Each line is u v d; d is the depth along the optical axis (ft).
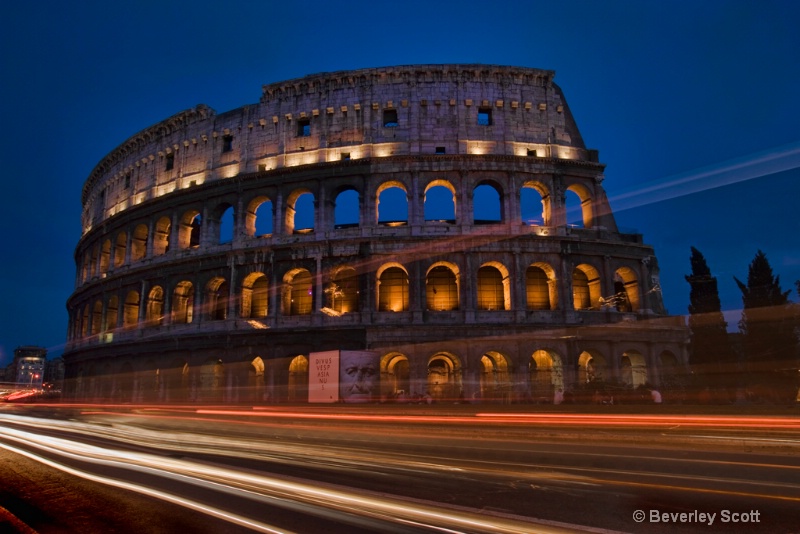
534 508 49.11
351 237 209.97
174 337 224.74
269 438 108.68
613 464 71.92
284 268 214.69
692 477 62.34
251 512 48.57
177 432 124.57
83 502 53.21
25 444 100.94
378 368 179.32
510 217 210.59
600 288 211.00
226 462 76.13
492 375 205.57
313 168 218.38
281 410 174.29
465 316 199.72
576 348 197.57
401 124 220.23
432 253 204.85
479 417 133.39
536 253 207.21
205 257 225.97
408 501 52.06
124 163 280.51
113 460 79.66
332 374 174.29
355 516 46.83
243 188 228.22
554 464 72.49
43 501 53.78
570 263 208.13
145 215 256.52
